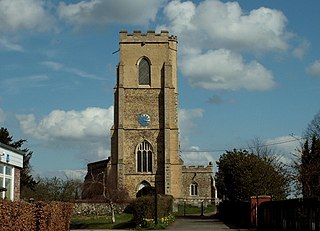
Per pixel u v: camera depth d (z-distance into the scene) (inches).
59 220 1288.1
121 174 3486.7
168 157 3503.9
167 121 3550.7
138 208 1984.5
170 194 3464.6
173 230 1759.4
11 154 1443.2
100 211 2871.6
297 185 1946.4
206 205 3917.3
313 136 2021.4
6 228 834.8
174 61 3843.5
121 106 3572.8
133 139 3575.3
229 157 2640.3
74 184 3048.7
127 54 3649.1
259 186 2294.5
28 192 2714.1
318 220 1099.9
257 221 1823.3
